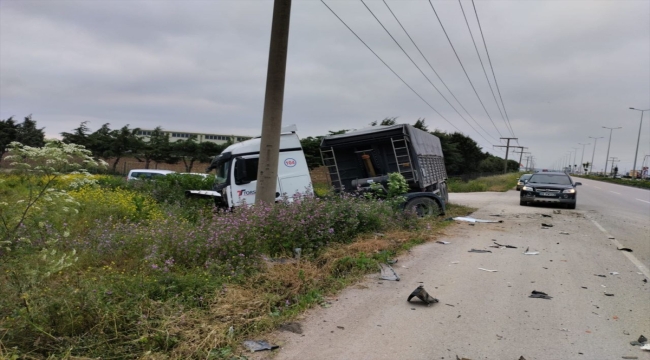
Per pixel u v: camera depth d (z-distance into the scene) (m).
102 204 10.22
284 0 8.89
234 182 11.51
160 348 3.82
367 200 10.88
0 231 3.89
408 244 8.77
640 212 18.67
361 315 4.95
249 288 5.31
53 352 3.53
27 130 30.45
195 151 37.06
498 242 9.68
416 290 5.53
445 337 4.38
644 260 8.11
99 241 6.56
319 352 4.00
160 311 4.30
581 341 4.32
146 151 35.03
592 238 10.63
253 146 11.78
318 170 19.12
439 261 7.64
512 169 113.50
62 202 4.45
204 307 4.67
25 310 3.65
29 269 3.84
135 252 6.30
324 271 6.32
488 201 23.02
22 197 4.14
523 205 20.22
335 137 13.19
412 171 12.95
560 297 5.70
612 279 6.65
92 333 3.81
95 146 33.16
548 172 21.19
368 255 7.30
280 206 7.97
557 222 13.73
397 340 4.29
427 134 15.70
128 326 3.99
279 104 9.04
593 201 24.78
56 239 4.48
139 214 10.09
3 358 3.22
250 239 6.60
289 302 5.19
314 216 7.90
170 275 5.15
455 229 11.40
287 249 6.97
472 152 58.53
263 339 4.23
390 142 13.03
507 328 4.62
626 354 4.06
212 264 5.73
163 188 14.59
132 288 4.60
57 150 4.16
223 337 4.07
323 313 4.98
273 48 8.97
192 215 10.68
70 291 4.05
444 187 18.92
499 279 6.54
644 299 5.66
